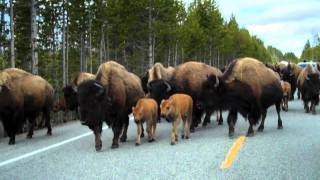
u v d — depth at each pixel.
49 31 43.19
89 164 12.09
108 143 15.98
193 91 19.48
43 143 16.42
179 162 11.84
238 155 12.51
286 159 11.81
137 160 12.42
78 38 52.44
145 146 14.98
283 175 10.05
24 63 41.25
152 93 18.39
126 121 16.47
